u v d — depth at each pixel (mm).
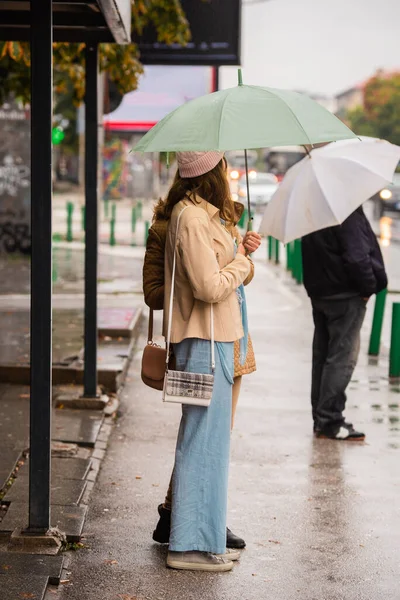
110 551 6105
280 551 6223
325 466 8195
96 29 9391
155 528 6504
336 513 7000
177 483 5793
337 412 9070
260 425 9539
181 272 5637
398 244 32844
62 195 66625
